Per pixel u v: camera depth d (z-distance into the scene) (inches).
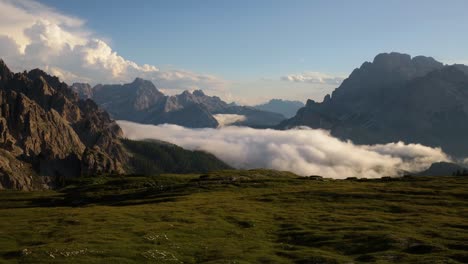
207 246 2394.2
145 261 2030.0
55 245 2255.2
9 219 3499.0
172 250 2267.5
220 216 3427.7
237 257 2158.0
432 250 2201.0
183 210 3750.0
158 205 4264.3
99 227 2913.4
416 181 6131.9
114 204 5226.4
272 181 6456.7
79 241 2385.6
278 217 3390.7
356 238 2544.3
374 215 3373.5
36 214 3858.3
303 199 4382.4
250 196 4810.5
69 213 3764.8
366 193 4557.1
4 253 2107.5
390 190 4790.8
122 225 2997.0
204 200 4574.3
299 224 3075.8
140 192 6269.7
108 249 2185.0
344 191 4761.3
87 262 1935.3
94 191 7608.3
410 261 2023.9
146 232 2706.7
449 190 4776.1
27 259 1967.3
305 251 2309.3
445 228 2792.8
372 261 2059.5
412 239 2425.0
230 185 6043.3
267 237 2758.4
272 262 2084.2
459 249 2266.2
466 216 3339.1
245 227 3061.0
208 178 7229.3
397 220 3132.4
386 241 2402.8
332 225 2992.1
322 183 6171.3
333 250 2375.7
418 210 3592.5
